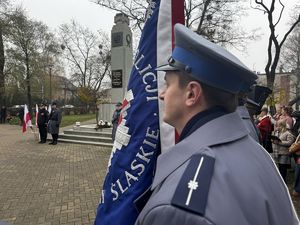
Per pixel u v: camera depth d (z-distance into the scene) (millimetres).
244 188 845
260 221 828
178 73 1025
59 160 9742
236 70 938
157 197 858
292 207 1010
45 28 33719
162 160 966
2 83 30688
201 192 799
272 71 18734
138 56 1812
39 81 34062
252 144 1012
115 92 15219
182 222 773
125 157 1702
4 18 29219
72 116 36312
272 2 17859
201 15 17859
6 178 7402
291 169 7266
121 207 1635
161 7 1785
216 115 966
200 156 882
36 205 5449
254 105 2902
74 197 5883
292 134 6004
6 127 23766
